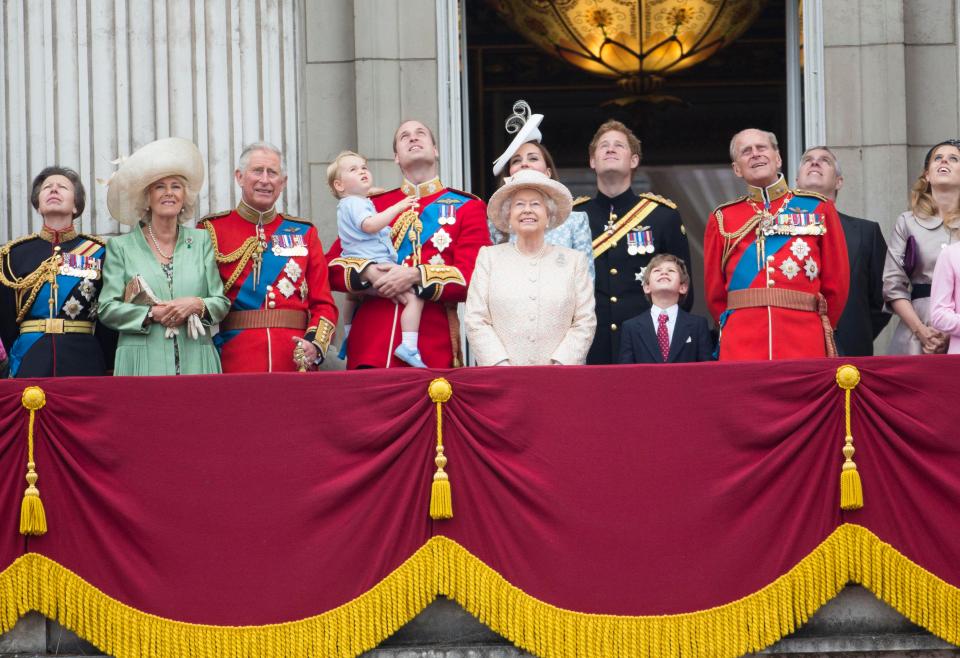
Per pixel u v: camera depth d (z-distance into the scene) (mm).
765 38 78375
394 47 44812
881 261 39000
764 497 31422
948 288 34875
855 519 31422
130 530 31531
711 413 31531
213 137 45312
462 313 44125
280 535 31516
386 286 34562
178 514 31594
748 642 31109
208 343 34562
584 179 82188
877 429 31500
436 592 31359
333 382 31797
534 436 31609
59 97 45312
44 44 45406
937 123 44844
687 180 82188
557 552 31344
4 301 35500
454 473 31625
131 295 34188
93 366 35219
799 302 34594
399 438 31609
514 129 38094
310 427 31719
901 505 31391
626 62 63719
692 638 31156
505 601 31250
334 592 31391
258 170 35688
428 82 44812
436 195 36219
